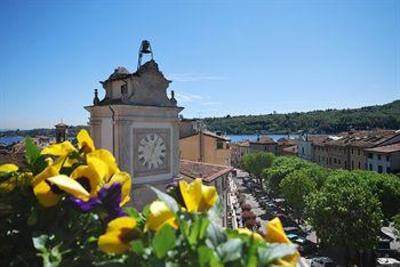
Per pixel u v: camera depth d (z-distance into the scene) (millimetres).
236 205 44125
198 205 1877
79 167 2100
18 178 2340
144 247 1612
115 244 1678
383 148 66812
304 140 110812
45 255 1814
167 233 1491
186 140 37875
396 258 40062
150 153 12273
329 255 39938
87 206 1976
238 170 133500
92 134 12555
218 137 39781
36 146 2406
